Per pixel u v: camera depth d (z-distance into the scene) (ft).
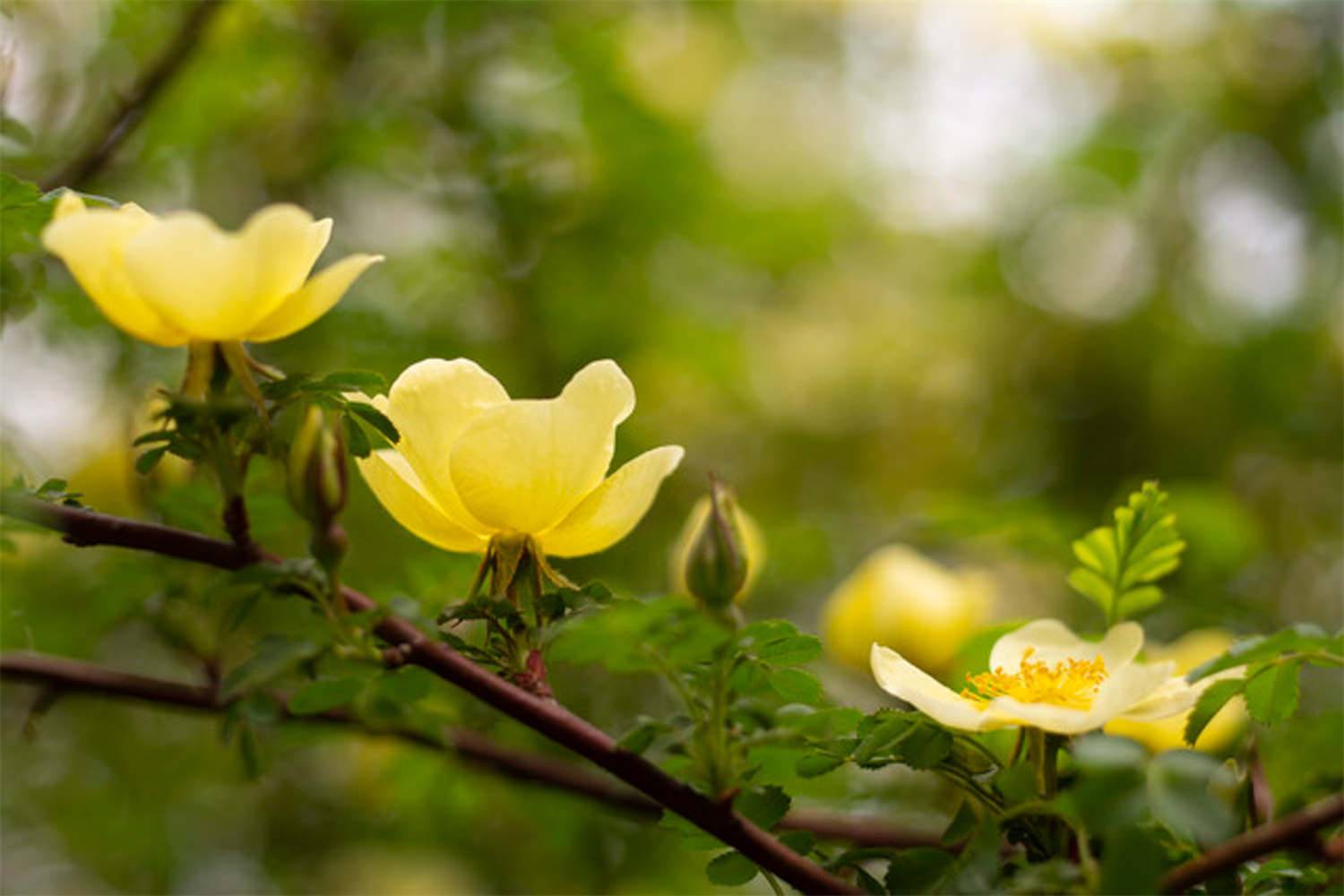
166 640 2.48
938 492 4.54
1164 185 4.60
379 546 3.18
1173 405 4.40
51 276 2.77
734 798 2.00
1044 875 1.92
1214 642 2.39
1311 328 4.27
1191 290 4.49
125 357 2.86
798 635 1.98
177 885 3.52
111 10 3.03
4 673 2.41
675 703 2.85
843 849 2.38
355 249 3.40
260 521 2.38
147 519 2.55
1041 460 4.51
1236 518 2.97
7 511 1.99
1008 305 4.80
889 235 5.03
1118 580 2.16
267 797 3.56
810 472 4.64
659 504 3.72
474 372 2.07
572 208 3.57
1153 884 1.88
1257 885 2.02
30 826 3.50
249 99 3.36
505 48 3.50
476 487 2.03
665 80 4.45
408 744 2.48
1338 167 4.38
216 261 1.94
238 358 1.98
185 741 3.50
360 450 2.05
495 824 3.14
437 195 3.46
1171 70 4.65
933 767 2.00
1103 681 2.07
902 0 5.06
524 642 2.03
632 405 2.05
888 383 4.83
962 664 2.31
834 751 2.03
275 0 3.26
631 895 2.93
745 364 4.17
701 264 4.03
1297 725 2.28
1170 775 1.89
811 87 5.07
